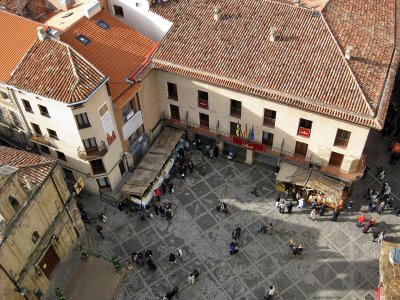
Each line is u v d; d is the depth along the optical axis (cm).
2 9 4653
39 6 4841
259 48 4416
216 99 4622
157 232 4572
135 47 4684
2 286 3509
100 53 4484
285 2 4781
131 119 4609
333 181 4550
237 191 4872
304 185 4525
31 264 3772
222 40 4544
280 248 4409
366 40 4312
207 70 4412
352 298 4059
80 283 4188
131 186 4634
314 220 4609
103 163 4459
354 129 4088
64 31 4447
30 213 3662
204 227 4594
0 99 4397
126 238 4534
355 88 4019
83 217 4625
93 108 4028
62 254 4278
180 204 4791
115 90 4347
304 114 4238
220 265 4306
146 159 4872
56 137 4384
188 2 4844
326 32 4341
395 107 5397
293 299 4069
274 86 4184
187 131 5166
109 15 4766
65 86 3897
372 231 4506
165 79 4762
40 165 3809
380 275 3831
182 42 4625
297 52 4300
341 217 4628
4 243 3416
